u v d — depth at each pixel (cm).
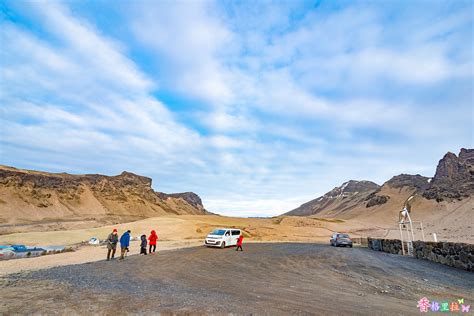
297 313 707
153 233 2436
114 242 1948
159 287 1030
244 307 759
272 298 870
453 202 11800
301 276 1322
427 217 11338
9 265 1712
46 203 14238
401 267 1644
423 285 1105
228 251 2664
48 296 878
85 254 2373
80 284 1080
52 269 1500
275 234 6869
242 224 9381
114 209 17550
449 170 14912
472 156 15188
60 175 18450
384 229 10512
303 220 10781
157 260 1900
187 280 1189
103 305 773
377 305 798
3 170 14275
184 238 4850
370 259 2102
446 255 1748
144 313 702
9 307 754
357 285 1105
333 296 908
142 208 19512
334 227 10669
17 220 11306
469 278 1263
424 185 17212
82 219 12912
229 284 1109
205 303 796
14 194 13362
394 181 19950
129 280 1177
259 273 1403
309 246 3706
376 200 17762
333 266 1686
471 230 6650
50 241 4647
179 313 701
